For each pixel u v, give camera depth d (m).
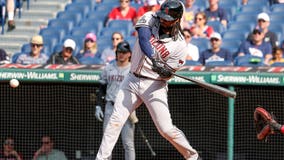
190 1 44.94
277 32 42.03
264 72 30.25
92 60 38.53
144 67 24.61
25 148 34.62
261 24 39.31
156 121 25.05
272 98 31.77
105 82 30.66
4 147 34.62
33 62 37.84
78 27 45.81
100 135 33.97
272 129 22.23
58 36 45.50
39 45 38.03
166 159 34.28
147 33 23.72
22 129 34.50
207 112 32.75
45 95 33.94
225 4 46.62
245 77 30.39
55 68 31.77
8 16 46.06
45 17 48.88
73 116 33.94
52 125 34.22
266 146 32.88
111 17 46.12
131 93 25.05
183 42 24.67
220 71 30.66
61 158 34.28
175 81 31.16
